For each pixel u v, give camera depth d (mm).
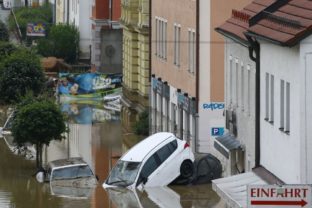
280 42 47406
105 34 135750
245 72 59438
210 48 75125
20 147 79812
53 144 87562
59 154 82000
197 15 75500
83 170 68125
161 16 92188
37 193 63719
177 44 84688
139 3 106812
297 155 48000
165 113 89438
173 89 86188
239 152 60469
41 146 75812
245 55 59219
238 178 53406
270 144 53219
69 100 121750
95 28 136250
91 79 122500
